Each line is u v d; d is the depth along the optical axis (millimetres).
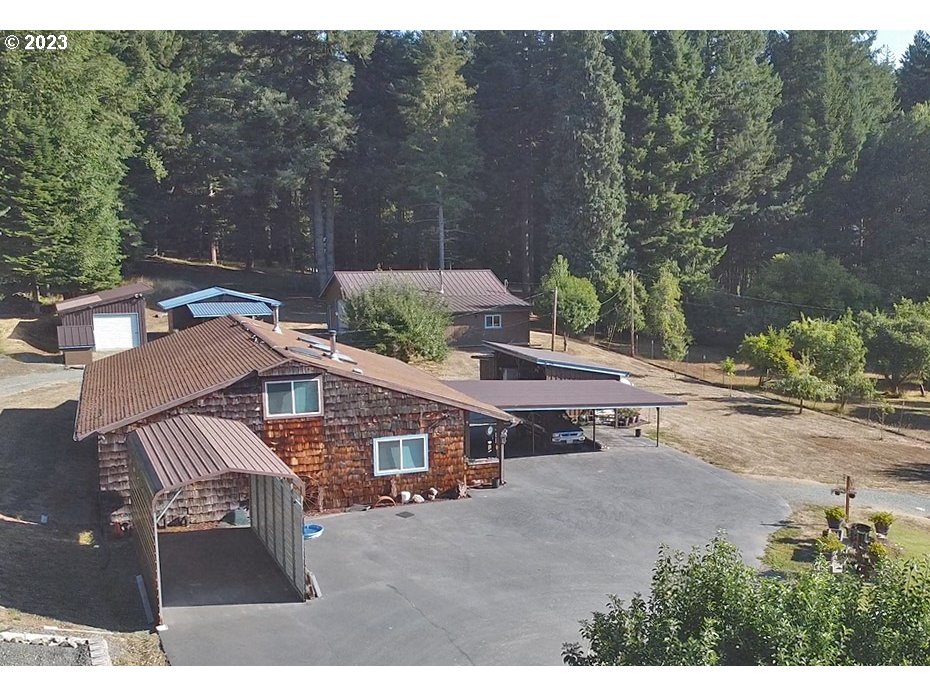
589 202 53656
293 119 52812
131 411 18859
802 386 36906
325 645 13117
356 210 64000
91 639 12430
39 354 37469
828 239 61219
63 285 43781
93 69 46156
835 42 65312
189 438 16609
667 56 58625
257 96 51938
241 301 41500
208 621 13891
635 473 24391
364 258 65375
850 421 35500
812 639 8805
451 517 19953
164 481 13844
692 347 55750
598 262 53625
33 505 18875
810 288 53375
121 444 18297
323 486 20328
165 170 56562
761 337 42062
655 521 19953
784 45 66500
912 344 41938
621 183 54906
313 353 22078
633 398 26188
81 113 44219
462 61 57938
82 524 18516
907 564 9727
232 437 17406
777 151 62344
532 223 64438
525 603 14938
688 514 20609
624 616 9562
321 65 53688
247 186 53562
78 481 21156
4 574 14414
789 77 65875
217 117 55594
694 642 8734
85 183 43406
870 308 52375
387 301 37844
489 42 62406
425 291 41219
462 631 13734
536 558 17266
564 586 15750
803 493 23234
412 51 60312
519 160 62812
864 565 17438
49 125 42688
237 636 13359
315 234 56562
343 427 20375
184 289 54375
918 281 54312
